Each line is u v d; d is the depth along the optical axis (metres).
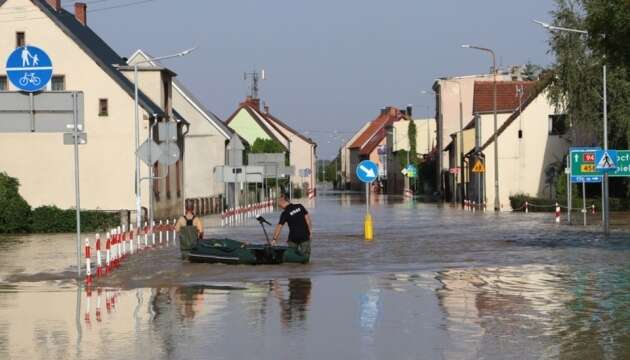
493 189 120.06
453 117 183.12
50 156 88.69
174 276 37.47
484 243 54.94
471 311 26.47
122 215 74.94
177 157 59.78
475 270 38.84
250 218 96.62
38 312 27.25
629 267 39.69
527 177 118.44
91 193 88.81
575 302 28.20
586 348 20.53
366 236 59.09
